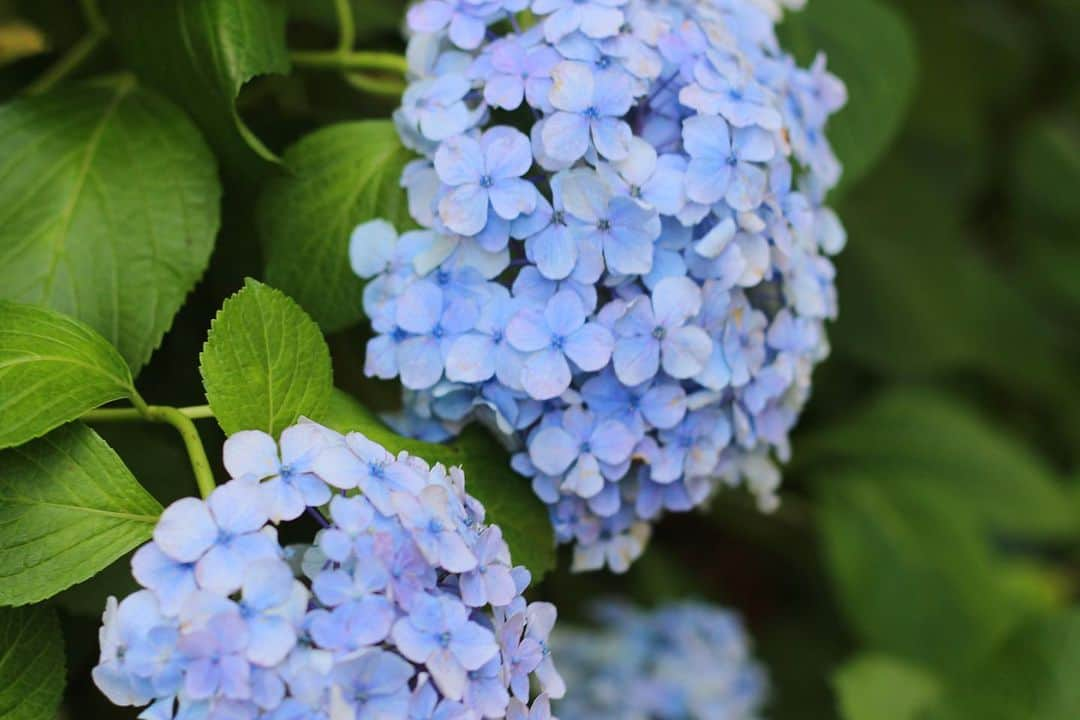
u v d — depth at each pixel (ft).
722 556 4.68
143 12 3.06
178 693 2.61
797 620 4.57
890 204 4.85
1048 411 5.39
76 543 2.76
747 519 4.42
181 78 3.06
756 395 3.00
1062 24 5.55
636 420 2.93
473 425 3.01
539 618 2.82
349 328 3.16
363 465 2.72
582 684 3.72
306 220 3.05
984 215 5.82
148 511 2.78
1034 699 3.86
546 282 2.90
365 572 2.64
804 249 3.08
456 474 2.80
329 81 3.30
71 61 3.24
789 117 3.05
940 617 4.02
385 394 3.15
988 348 5.02
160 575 2.64
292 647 2.61
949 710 3.88
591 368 2.87
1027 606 4.38
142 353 2.98
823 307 3.08
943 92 4.99
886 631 4.04
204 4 2.99
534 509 3.01
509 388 2.91
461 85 2.95
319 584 2.64
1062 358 5.37
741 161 2.93
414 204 2.98
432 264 2.92
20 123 3.05
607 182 2.89
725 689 3.73
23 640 2.81
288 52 3.16
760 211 2.97
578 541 3.09
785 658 4.39
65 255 2.98
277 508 2.68
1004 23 5.60
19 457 2.77
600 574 4.05
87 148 3.05
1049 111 5.73
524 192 2.88
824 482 4.33
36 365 2.78
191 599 2.61
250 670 2.60
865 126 3.50
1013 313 5.18
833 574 4.11
